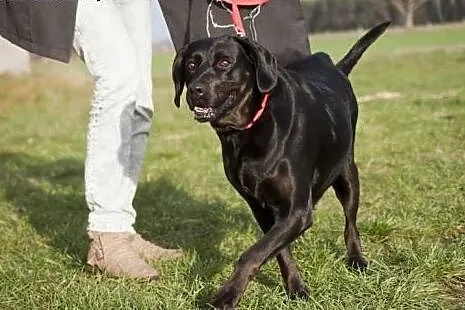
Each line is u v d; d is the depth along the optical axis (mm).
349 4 47438
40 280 4574
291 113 3770
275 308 3914
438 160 7719
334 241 5031
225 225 5895
